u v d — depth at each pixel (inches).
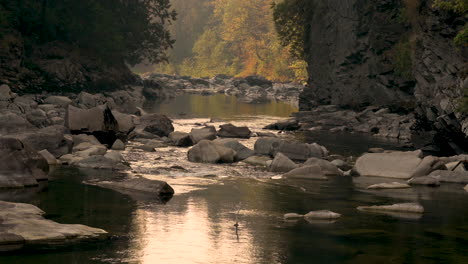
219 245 399.5
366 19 1606.8
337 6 1739.7
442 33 995.3
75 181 619.5
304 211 513.3
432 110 954.7
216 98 2751.0
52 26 2222.0
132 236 415.5
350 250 394.0
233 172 722.8
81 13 2428.6
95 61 2369.6
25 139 757.3
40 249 377.7
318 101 1856.5
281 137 1194.0
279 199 563.2
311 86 1923.0
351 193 604.1
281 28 2326.5
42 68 2053.4
